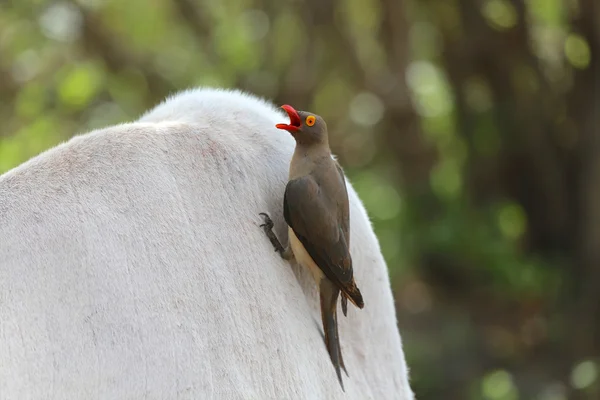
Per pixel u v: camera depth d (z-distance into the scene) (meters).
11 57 32.53
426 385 26.50
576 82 33.38
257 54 34.03
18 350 5.91
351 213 8.24
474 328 30.36
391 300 8.80
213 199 7.13
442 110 40.88
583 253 31.83
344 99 40.78
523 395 25.84
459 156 39.12
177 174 7.04
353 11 37.31
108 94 35.94
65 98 34.00
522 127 35.47
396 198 39.31
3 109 33.72
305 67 33.09
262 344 6.76
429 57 39.44
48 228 6.38
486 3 33.78
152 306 6.32
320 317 7.80
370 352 8.37
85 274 6.27
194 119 7.91
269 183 7.71
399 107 34.19
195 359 6.28
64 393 5.89
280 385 6.75
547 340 29.48
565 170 35.56
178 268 6.56
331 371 7.43
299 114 6.95
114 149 7.00
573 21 32.06
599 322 29.39
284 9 33.34
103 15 33.72
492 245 34.03
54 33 31.83
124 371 6.05
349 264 6.80
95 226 6.47
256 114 8.23
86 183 6.72
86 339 6.08
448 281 34.09
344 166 41.19
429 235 34.34
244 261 6.98
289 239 7.16
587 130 32.31
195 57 35.03
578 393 25.53
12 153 32.69
